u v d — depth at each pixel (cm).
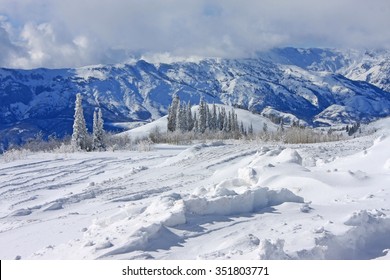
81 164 4034
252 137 6600
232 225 1023
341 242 905
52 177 3216
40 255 966
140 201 1794
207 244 915
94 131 6019
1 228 1560
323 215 1092
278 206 1178
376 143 2064
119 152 5456
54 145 6556
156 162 3831
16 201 2295
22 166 3950
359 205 1186
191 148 3644
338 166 1912
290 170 1686
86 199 2077
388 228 1009
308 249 834
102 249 884
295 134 6069
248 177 1678
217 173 2350
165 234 948
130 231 959
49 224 1480
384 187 1398
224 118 9706
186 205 1071
